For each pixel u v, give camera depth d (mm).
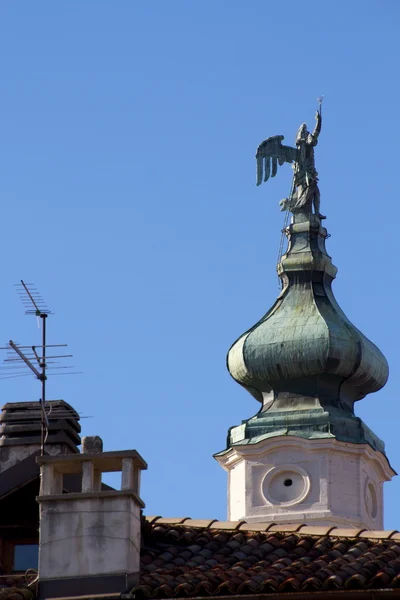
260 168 134625
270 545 74438
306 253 133375
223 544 74812
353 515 124375
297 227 134625
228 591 69188
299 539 75000
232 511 126562
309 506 124188
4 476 75125
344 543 74188
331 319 130375
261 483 125500
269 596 69000
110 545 68812
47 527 69188
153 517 78000
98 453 69625
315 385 129625
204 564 72375
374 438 128500
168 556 73250
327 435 125312
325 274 133375
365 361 129625
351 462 125750
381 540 74500
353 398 131625
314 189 135250
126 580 68562
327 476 124688
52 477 69688
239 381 132250
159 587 68938
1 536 74750
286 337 129375
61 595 68562
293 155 135250
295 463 125438
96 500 69188
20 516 74938
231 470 128125
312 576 69688
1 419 81062
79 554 68875
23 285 78688
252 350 130000
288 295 132625
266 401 130875
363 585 68875
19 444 80125
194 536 75500
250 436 127625
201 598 68875
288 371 129625
